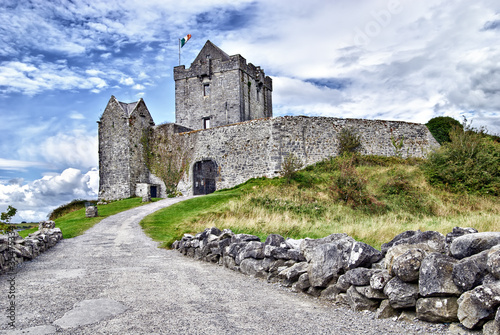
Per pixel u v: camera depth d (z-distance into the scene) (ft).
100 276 25.94
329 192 76.59
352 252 19.04
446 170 82.28
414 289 15.81
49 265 32.04
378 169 92.38
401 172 83.30
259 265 25.80
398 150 111.55
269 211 66.95
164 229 63.62
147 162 133.90
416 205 67.56
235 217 63.16
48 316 16.30
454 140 88.07
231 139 115.14
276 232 47.11
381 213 64.54
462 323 13.66
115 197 130.21
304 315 16.80
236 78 144.46
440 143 117.08
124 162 129.49
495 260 13.05
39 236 41.47
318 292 20.26
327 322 15.75
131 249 42.78
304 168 103.50
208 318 16.10
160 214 81.41
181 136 127.65
